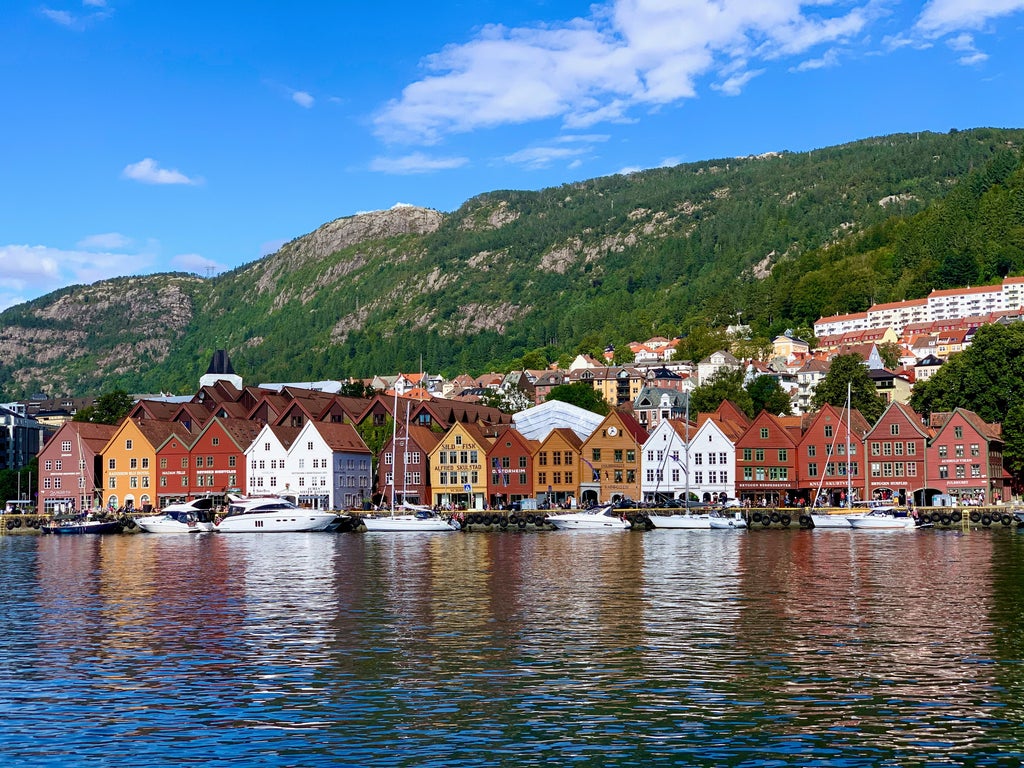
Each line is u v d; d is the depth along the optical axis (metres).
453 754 35.34
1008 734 36.94
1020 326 179.00
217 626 58.28
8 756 35.47
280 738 37.09
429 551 109.81
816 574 81.19
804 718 38.81
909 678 44.34
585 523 145.75
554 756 35.09
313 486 173.62
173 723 38.88
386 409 193.38
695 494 170.88
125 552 114.31
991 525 142.62
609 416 172.88
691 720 38.66
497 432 196.88
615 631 55.28
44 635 55.97
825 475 168.12
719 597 67.88
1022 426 160.88
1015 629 54.97
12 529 163.62
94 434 189.75
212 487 179.62
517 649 50.78
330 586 76.31
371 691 42.97
